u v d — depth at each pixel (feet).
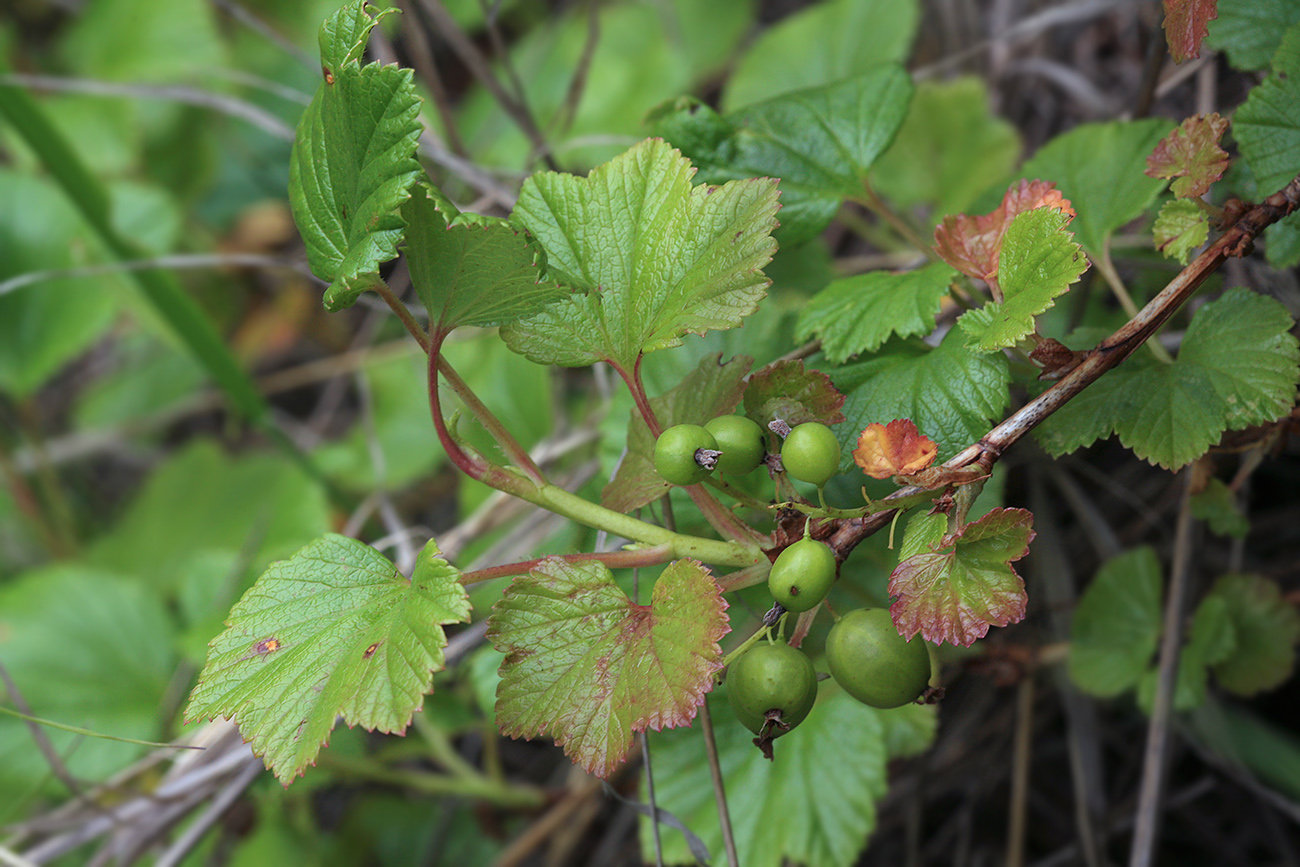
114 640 1.76
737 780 1.16
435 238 0.88
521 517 1.37
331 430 2.41
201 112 2.37
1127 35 1.65
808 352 1.04
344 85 0.87
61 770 1.24
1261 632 1.17
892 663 0.86
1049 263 0.89
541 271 0.89
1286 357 0.92
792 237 1.07
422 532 1.34
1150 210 1.14
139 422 2.38
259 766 1.21
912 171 1.40
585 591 0.88
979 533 0.85
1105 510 1.42
